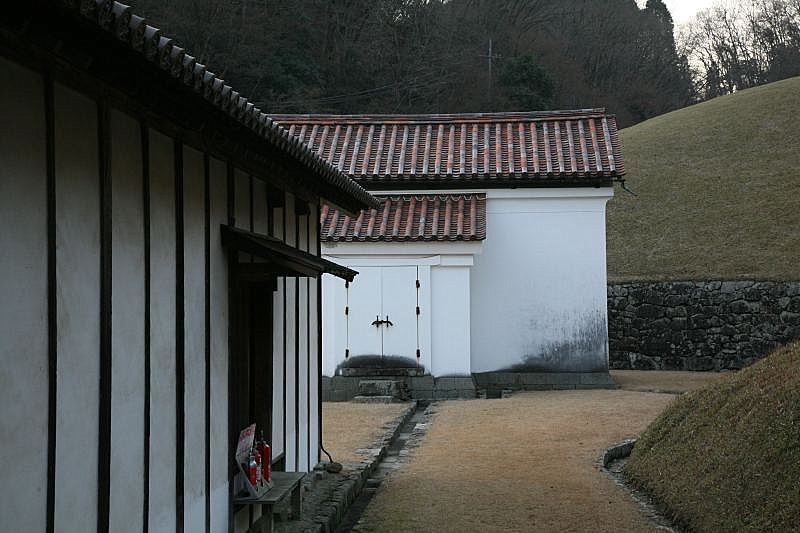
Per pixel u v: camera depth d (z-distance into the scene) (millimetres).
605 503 7703
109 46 3533
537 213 17344
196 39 28953
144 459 4551
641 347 22312
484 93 40750
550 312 17266
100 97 4047
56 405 3607
